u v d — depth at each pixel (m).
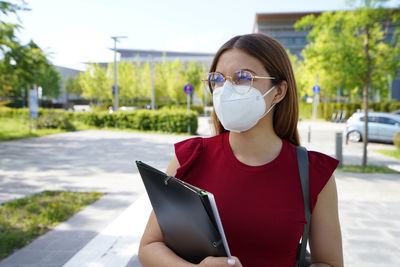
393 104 25.52
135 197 5.34
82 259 3.15
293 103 1.11
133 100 59.22
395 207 4.90
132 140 13.62
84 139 13.84
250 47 1.01
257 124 1.05
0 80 11.62
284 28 52.34
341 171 7.54
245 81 1.00
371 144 13.30
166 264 0.94
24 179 6.62
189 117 16.73
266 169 0.99
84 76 44.12
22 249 3.40
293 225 0.94
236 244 0.97
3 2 6.35
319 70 8.32
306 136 15.71
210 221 0.79
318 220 1.01
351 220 4.36
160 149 11.05
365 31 7.34
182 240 0.93
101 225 4.10
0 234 3.65
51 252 3.34
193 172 1.07
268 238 0.95
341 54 7.44
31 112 16.14
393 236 3.80
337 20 7.51
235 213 0.97
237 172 1.00
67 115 19.50
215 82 1.07
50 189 5.84
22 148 11.01
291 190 0.97
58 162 8.54
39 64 10.20
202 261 0.84
